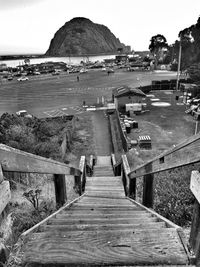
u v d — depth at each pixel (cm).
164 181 552
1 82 5969
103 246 166
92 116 2838
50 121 2325
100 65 10144
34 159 245
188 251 156
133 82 5475
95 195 561
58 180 420
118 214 292
